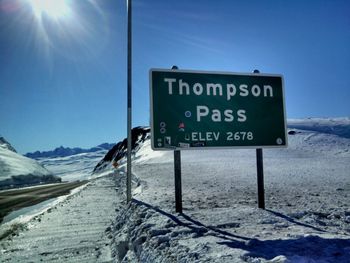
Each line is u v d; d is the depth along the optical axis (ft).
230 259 13.41
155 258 16.53
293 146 198.49
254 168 89.51
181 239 18.04
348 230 20.04
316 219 23.02
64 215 44.11
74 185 120.26
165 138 26.68
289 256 13.25
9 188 147.33
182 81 27.37
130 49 44.32
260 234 18.22
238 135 27.91
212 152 183.32
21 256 25.63
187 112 27.20
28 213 52.70
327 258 13.30
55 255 25.50
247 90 28.48
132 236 22.90
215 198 35.35
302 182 50.19
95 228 35.17
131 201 36.63
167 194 40.55
